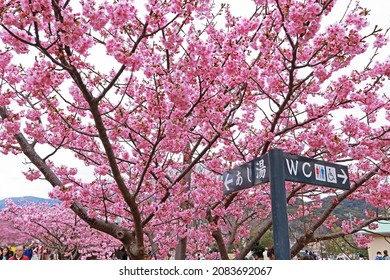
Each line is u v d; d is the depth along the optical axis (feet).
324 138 15.65
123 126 16.47
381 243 53.57
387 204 20.27
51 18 9.98
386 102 17.92
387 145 18.37
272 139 16.29
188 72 13.94
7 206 37.58
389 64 15.79
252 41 15.64
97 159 19.44
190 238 22.90
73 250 44.09
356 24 12.67
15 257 25.43
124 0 10.73
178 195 17.11
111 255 43.39
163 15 12.07
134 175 18.76
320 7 11.41
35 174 17.75
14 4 11.48
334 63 14.19
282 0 13.21
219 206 19.20
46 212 43.50
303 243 18.97
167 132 13.71
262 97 19.54
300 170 10.43
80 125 18.28
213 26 17.57
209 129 17.12
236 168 11.91
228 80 15.44
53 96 15.26
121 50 11.60
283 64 14.38
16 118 15.14
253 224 28.73
